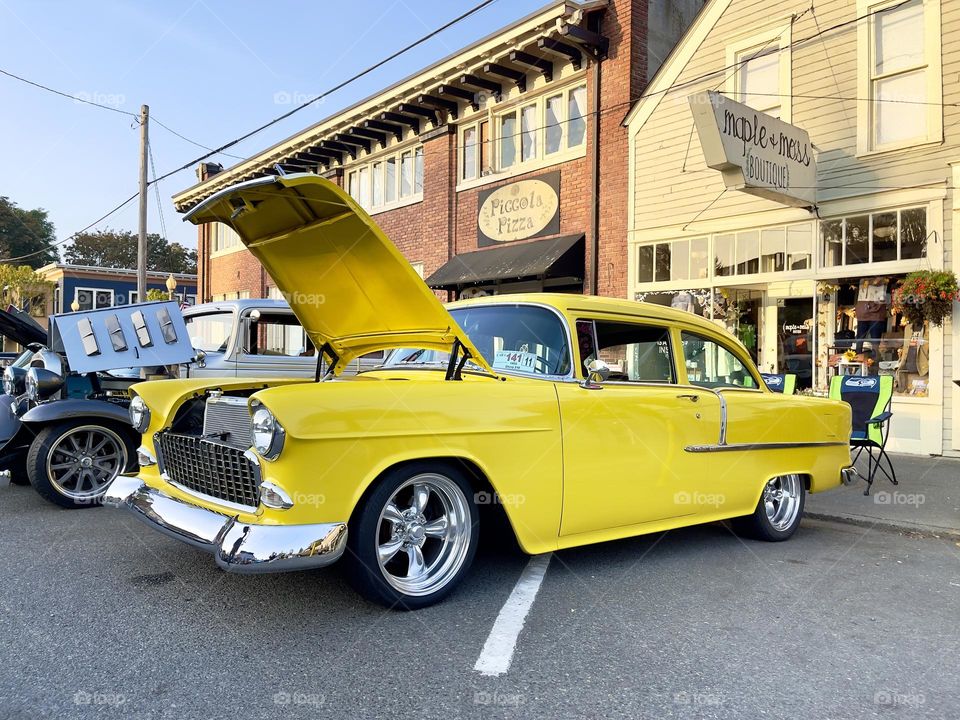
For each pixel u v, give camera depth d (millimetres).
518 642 3049
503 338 4141
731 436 4492
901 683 2779
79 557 4094
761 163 7824
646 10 11070
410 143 15031
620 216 10945
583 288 11750
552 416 3623
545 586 3805
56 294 30938
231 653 2869
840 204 8641
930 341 8023
